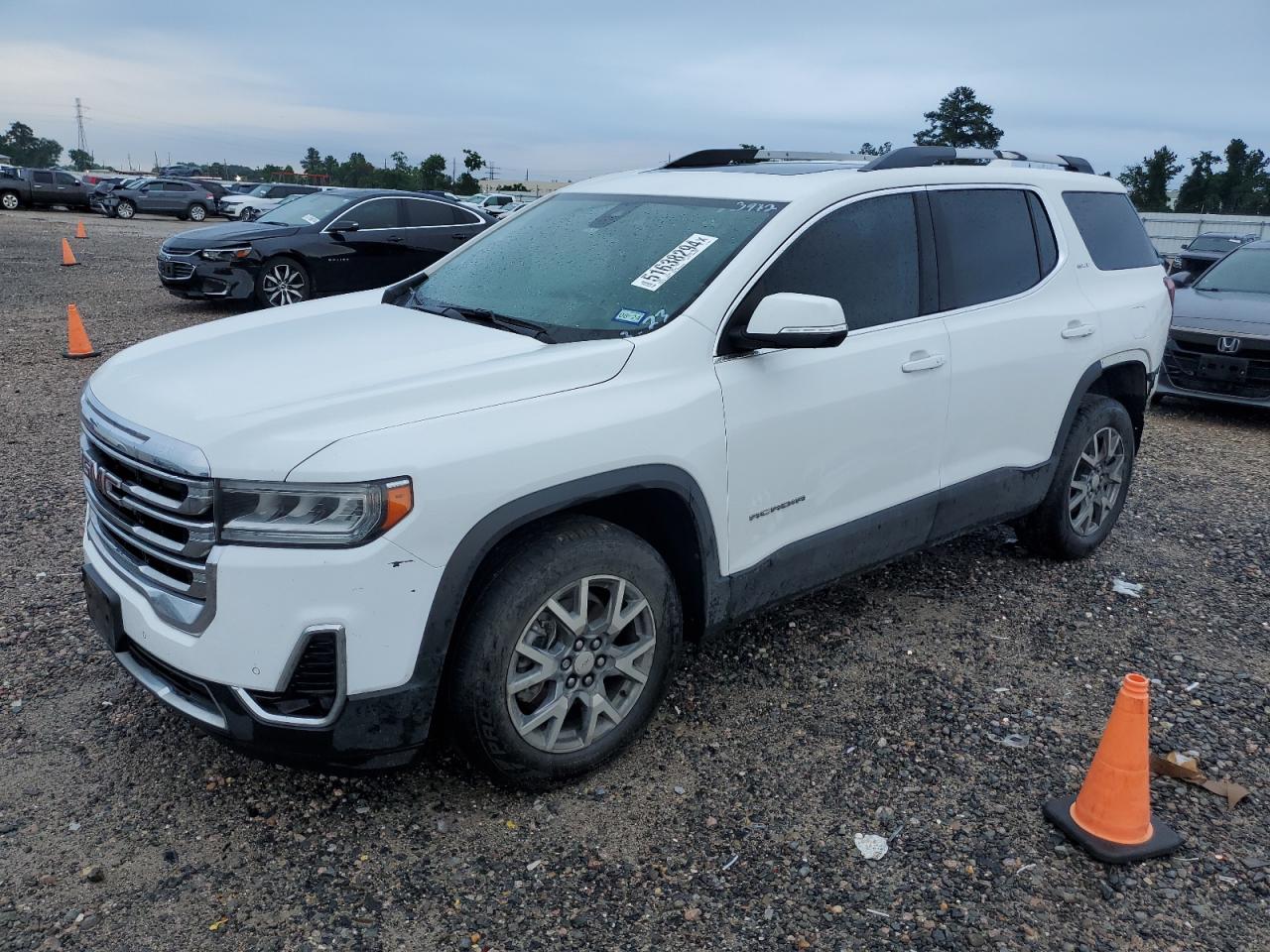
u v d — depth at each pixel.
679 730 3.57
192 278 11.98
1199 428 8.71
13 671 3.81
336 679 2.66
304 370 3.07
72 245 22.64
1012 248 4.53
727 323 3.39
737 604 3.54
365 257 12.61
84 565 3.21
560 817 3.07
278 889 2.74
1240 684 4.04
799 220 3.64
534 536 2.98
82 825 2.96
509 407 2.90
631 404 3.11
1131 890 2.83
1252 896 2.82
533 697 3.07
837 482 3.77
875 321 3.88
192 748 3.36
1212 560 5.38
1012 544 5.47
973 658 4.16
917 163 4.28
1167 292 5.40
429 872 2.82
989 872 2.88
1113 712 2.98
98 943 2.52
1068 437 4.86
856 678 3.97
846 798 3.21
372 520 2.61
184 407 2.84
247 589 2.60
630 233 3.87
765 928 2.65
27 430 7.15
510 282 3.88
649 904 2.72
